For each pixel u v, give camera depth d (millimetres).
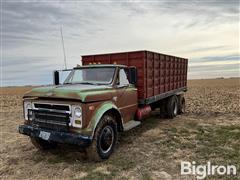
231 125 8547
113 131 5480
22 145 6613
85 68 6508
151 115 10977
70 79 6562
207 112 11789
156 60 8234
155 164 4988
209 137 6953
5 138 7426
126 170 4703
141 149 5977
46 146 5984
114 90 5734
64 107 4820
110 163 5051
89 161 5172
